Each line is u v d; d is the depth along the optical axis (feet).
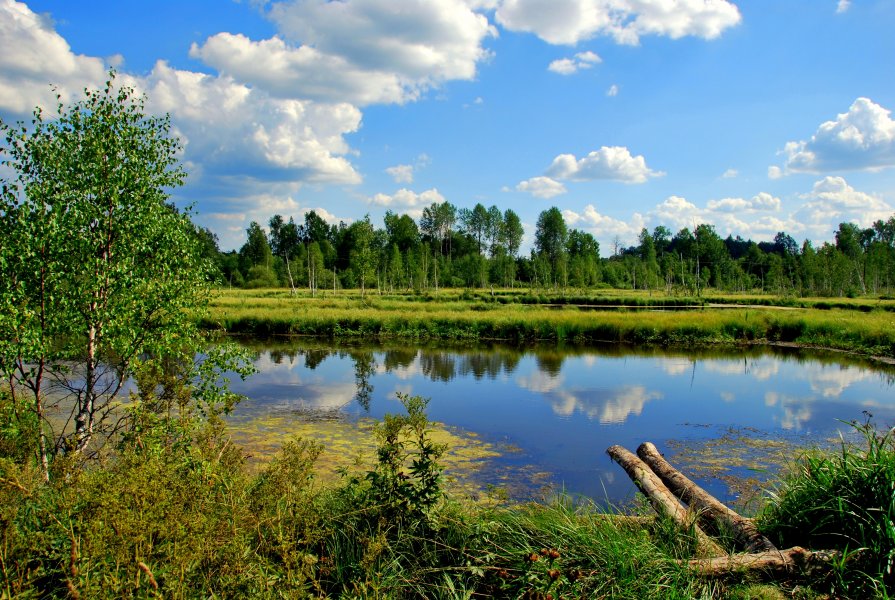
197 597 9.56
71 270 19.77
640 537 14.56
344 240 260.62
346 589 11.87
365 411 39.29
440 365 61.77
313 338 87.45
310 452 13.61
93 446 20.36
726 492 24.27
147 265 21.89
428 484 14.19
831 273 188.65
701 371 58.70
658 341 84.43
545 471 26.96
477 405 42.11
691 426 36.27
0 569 9.09
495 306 121.60
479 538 13.94
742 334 86.17
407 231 284.00
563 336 86.33
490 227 311.06
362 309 106.42
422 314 96.89
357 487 15.42
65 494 10.31
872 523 13.78
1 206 18.93
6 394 16.96
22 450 13.93
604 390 48.26
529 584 12.07
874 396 46.03
